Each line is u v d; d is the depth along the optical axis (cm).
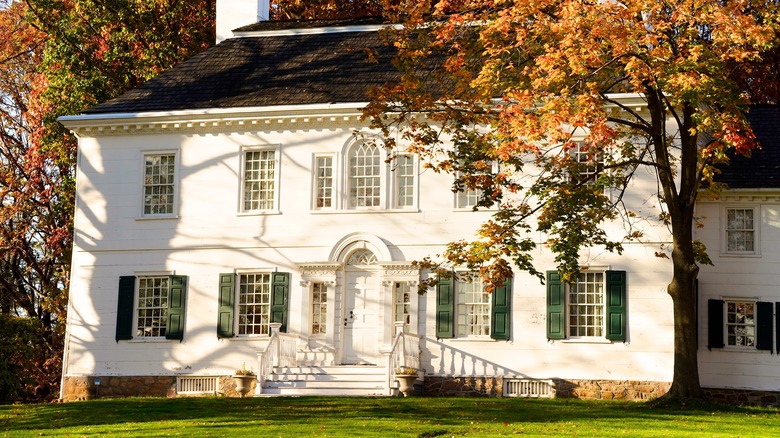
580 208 2728
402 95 2806
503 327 3272
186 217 3544
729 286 3294
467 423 2414
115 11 4272
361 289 3409
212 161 3553
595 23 2436
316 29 3838
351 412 2595
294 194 3478
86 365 3534
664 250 3203
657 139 2784
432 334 3319
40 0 4178
